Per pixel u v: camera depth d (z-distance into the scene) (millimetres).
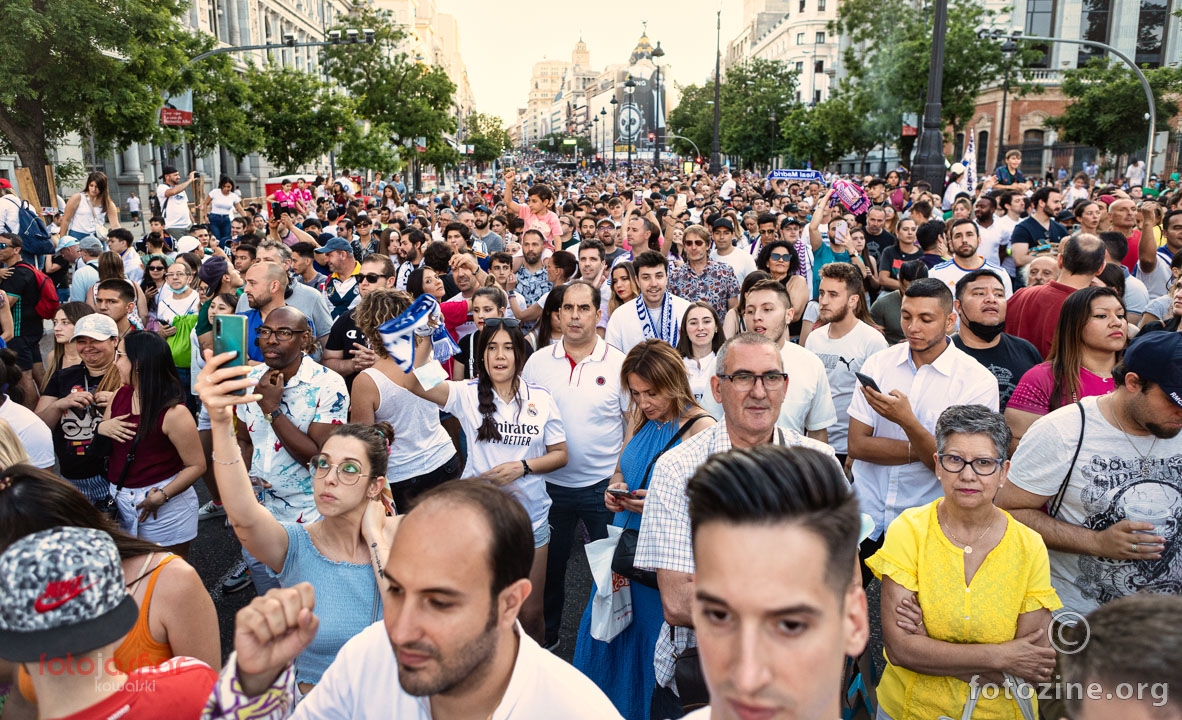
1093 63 45156
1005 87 42062
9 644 1768
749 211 16547
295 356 4098
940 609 2850
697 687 2643
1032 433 3215
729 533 1304
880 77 42719
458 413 4641
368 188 41281
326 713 1964
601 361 4863
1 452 3209
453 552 1638
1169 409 2859
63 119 20297
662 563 2883
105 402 4430
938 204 15938
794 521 1288
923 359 4242
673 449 3109
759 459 1363
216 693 1676
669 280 7988
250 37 48156
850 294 5199
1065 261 5457
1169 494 3000
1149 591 3045
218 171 45344
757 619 1281
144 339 4250
